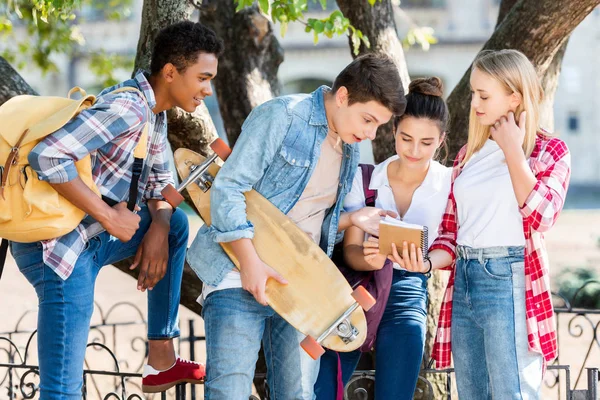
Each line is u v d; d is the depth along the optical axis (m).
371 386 5.19
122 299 11.79
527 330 3.72
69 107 3.48
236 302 3.62
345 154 3.74
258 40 5.94
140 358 8.46
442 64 28.28
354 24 5.59
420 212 3.96
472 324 3.88
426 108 3.76
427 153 3.82
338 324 3.56
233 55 5.91
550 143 3.78
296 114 3.55
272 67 6.12
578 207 25.17
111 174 3.71
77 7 5.35
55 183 3.43
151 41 4.89
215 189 3.51
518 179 3.62
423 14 28.12
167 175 4.12
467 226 3.85
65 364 3.58
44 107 3.56
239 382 3.62
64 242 3.57
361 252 3.88
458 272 3.90
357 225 3.86
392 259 3.75
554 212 3.61
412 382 3.87
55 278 3.57
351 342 3.59
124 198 3.78
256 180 3.55
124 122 3.53
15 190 3.47
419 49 28.19
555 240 17.14
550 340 3.74
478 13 28.00
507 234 3.75
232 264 3.62
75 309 3.60
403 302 4.00
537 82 3.77
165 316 4.16
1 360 8.50
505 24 5.18
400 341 3.89
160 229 4.02
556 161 3.73
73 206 3.54
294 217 3.73
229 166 3.52
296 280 3.59
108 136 3.50
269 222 3.61
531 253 3.72
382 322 3.97
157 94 3.83
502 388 3.72
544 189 3.61
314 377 3.77
